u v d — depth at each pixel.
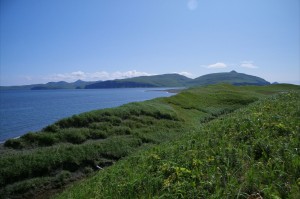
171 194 7.42
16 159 21.05
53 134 26.72
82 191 12.58
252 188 6.86
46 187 19.64
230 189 6.90
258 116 14.23
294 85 96.62
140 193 8.46
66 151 23.28
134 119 34.50
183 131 32.72
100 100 147.25
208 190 7.39
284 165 7.63
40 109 97.81
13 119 69.88
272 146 9.12
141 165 11.54
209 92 63.62
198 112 44.97
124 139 27.77
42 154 22.31
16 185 19.03
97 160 23.67
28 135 25.89
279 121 12.20
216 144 11.11
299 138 9.45
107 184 10.91
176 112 40.06
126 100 143.25
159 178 8.84
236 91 69.12
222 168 8.35
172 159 10.38
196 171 8.45
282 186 6.60
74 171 21.97
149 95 197.12
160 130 32.34
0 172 19.42
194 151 10.52
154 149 15.29
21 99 174.00
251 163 8.29
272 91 77.25
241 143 10.21
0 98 190.25
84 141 27.22
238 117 16.38
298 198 5.98
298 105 16.20
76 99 163.00
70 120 30.16
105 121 31.92
